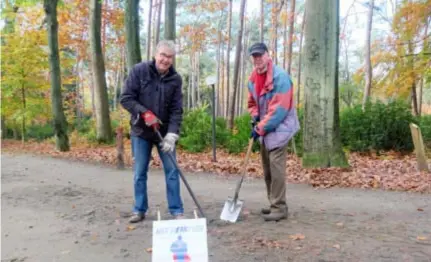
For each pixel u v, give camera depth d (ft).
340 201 18.75
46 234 13.99
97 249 12.48
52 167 31.01
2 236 13.89
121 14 77.61
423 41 45.68
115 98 115.44
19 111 57.62
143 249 12.39
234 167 29.43
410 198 19.36
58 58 44.21
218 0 100.53
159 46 14.07
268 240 12.98
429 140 44.19
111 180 24.86
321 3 26.08
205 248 9.44
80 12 74.69
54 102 43.96
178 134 14.60
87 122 72.02
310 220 15.38
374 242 12.87
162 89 14.33
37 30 56.54
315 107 26.91
